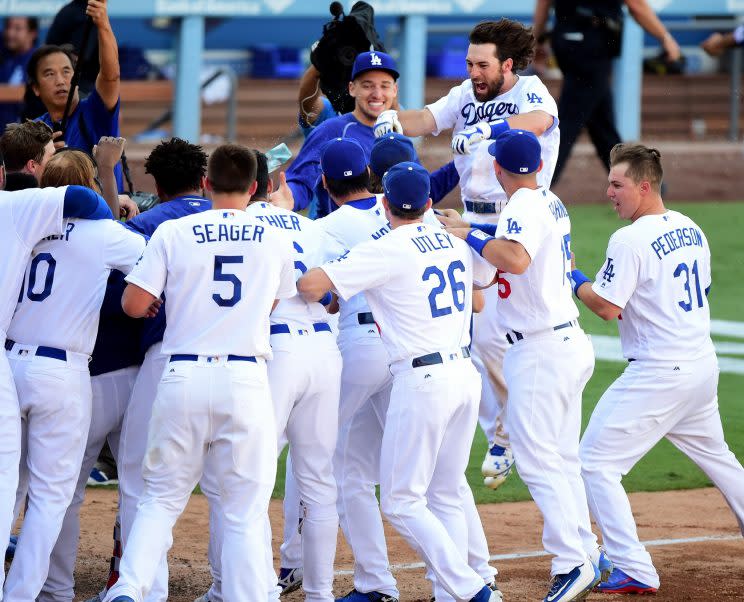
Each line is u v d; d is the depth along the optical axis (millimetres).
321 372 19203
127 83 61656
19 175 20109
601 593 20703
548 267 19875
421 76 61406
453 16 62812
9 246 18281
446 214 20688
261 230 18078
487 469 26500
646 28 49531
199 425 17609
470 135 22406
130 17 59594
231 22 67812
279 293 18375
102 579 21438
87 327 18516
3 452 17688
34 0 56312
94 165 20516
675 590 20859
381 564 20078
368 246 18766
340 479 20703
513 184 19875
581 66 49469
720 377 36812
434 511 19656
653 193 21266
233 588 17453
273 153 23969
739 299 46719
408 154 21031
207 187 18656
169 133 62531
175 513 18031
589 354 20469
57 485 18328
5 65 56500
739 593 20719
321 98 29922
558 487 19828
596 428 21391
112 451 20688
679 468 29875
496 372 25391
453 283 19062
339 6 28922
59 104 27797
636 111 64500
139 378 19328
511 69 24219
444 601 18953
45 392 18156
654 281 20875
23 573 17750
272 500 26844
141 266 17828
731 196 62594
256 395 17812
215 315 17734
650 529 24828
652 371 21016
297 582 21297
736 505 22078
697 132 70062
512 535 24453
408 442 18672
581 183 62312
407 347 18703
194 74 60406
